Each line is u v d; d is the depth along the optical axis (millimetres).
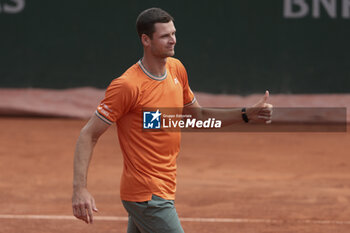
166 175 16078
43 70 73500
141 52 73438
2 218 30391
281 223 29453
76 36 73312
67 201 34969
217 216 30844
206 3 72312
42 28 73188
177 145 16453
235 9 72000
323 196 36094
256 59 72125
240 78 72438
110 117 15555
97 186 39062
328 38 71375
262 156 50875
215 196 35906
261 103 18391
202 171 44469
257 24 71875
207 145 56031
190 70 72938
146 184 15797
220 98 72375
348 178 42062
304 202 34438
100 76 73625
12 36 73000
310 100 70938
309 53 71562
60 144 56250
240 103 71750
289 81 71750
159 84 15977
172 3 72500
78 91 73625
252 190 37844
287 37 71562
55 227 28594
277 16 71562
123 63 73438
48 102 72875
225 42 72375
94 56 73438
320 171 44750
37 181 41062
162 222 15836
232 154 51750
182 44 72750
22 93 73312
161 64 16047
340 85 71312
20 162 48000
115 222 29656
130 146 15953
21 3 72938
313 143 57469
